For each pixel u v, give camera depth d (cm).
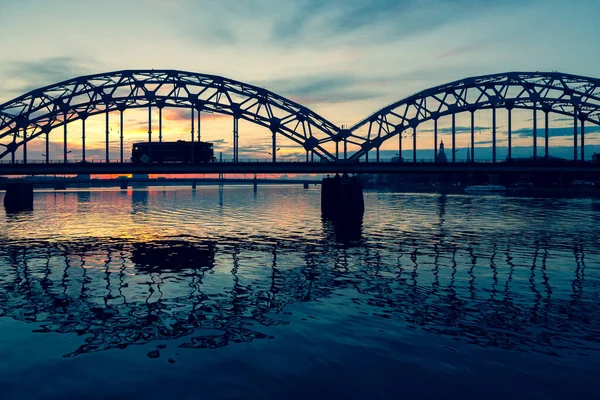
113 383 1479
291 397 1378
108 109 7969
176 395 1395
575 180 17575
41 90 7669
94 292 2711
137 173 7938
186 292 2709
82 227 6506
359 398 1373
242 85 7988
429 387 1446
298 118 8150
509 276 3130
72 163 7775
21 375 1540
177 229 6228
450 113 8369
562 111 8544
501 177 19662
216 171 7938
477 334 1948
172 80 7931
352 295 2630
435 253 4116
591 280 2995
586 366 1612
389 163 8250
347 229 6109
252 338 1905
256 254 4122
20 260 3862
